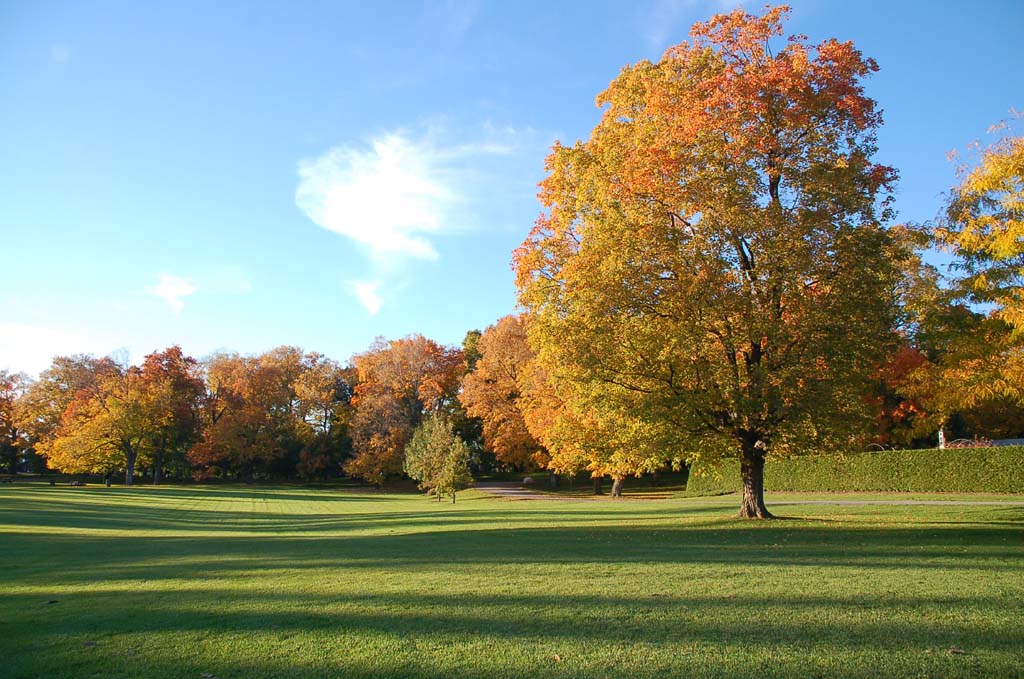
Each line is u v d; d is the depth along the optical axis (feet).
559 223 68.03
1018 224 44.21
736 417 57.00
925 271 72.74
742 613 24.52
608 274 56.08
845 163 56.24
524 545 49.32
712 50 62.39
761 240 55.42
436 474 152.46
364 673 19.12
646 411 55.01
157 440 241.14
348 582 33.68
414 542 54.85
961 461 107.55
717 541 48.24
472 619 24.75
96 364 248.32
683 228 61.26
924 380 52.60
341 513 111.55
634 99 63.93
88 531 74.74
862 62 57.31
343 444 250.57
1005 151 47.93
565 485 203.00
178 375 247.91
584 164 65.62
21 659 21.16
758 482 65.62
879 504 86.33
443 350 242.17
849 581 30.25
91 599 31.07
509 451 185.16
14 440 253.65
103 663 20.61
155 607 28.76
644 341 56.03
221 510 118.11
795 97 55.67
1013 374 45.75
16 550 53.62
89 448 209.46
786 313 57.11
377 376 238.89
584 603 26.76
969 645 20.15
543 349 63.00
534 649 20.81
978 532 50.16
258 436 238.07
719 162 56.44
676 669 18.70
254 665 20.10
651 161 56.24
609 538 52.90
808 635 21.52
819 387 54.13
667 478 211.00
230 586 33.71
